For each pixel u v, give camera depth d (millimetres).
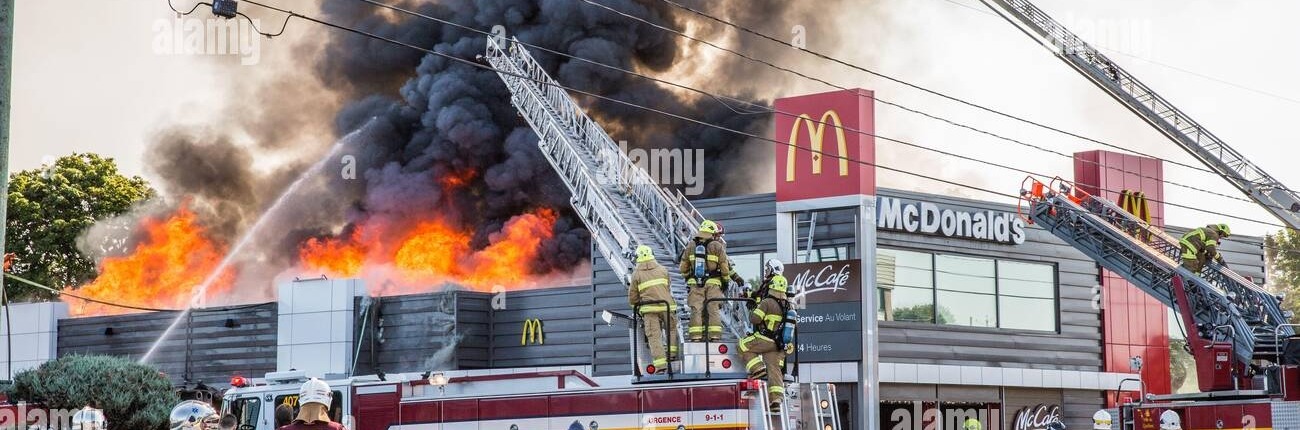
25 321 70562
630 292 33969
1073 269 62188
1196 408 41406
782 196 52906
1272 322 45906
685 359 33031
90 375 44344
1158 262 49250
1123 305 63312
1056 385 60375
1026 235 60688
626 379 52938
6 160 25422
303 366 61688
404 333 60969
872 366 50656
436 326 60094
